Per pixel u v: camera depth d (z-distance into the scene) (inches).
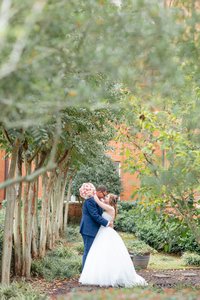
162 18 171.8
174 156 313.0
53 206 717.9
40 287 419.5
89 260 436.1
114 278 425.1
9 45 147.6
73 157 610.2
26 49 157.6
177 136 309.9
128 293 221.8
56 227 776.9
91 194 449.4
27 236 467.5
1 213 792.9
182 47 209.8
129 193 1104.2
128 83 194.1
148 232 759.7
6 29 126.0
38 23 154.6
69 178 888.3
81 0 177.5
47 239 666.2
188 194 356.8
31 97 171.3
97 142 586.9
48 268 503.8
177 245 690.8
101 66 170.7
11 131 324.5
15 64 135.4
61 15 158.6
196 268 577.3
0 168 1152.8
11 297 348.5
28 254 466.0
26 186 470.3
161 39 173.0
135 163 357.7
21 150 459.8
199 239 366.6
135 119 334.6
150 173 342.0
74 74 191.2
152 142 351.3
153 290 332.5
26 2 140.3
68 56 170.4
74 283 444.8
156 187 315.3
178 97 245.3
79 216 1101.1
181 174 304.7
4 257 404.5
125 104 295.1
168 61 174.7
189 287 356.8
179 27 178.1
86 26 173.3
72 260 535.5
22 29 129.0
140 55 174.6
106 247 432.5
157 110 349.7
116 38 172.1
